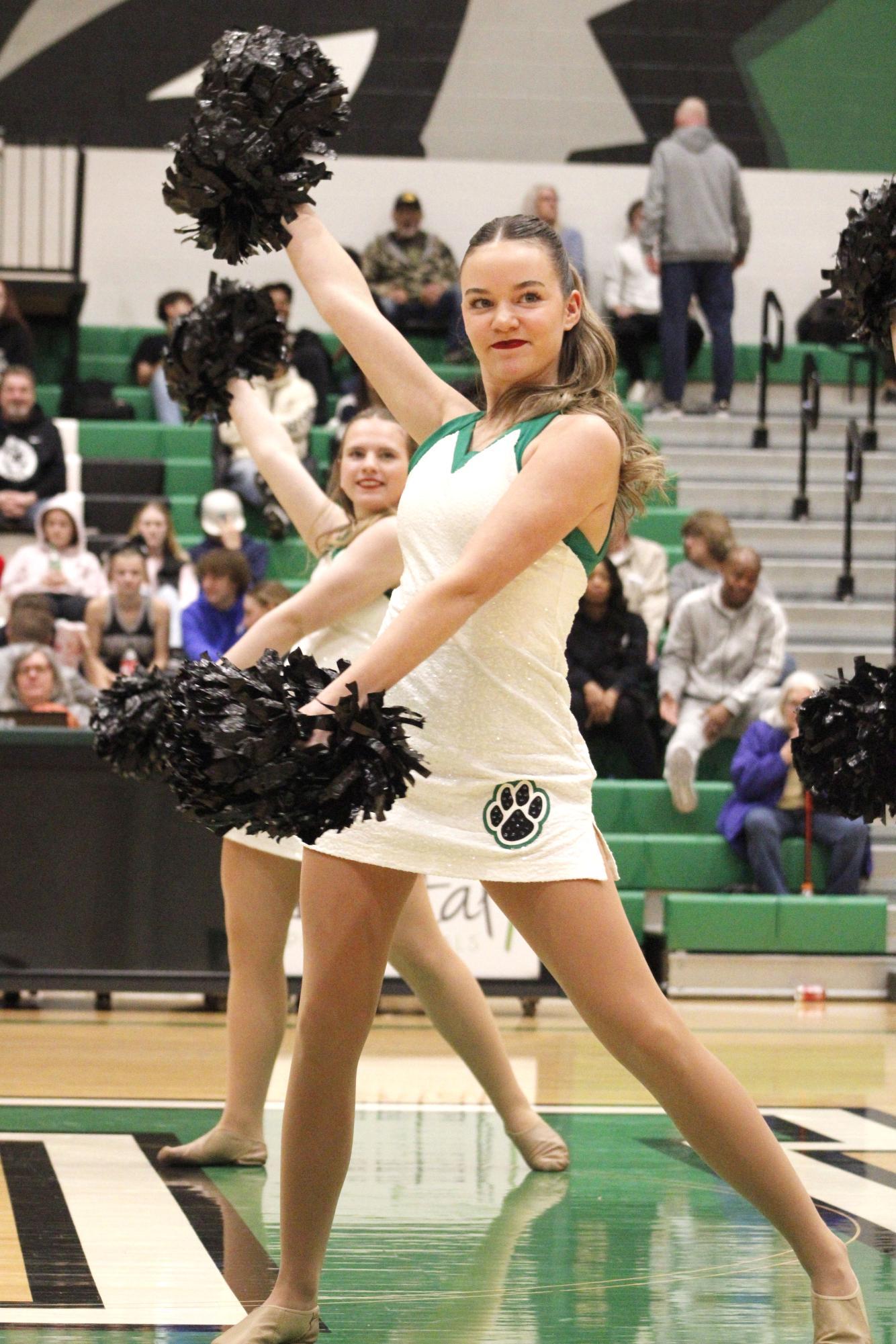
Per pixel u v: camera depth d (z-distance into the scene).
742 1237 3.77
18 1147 4.62
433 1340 2.98
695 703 9.82
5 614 10.49
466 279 2.85
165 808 7.47
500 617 2.72
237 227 3.14
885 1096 5.81
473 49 14.91
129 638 9.80
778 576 12.14
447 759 2.73
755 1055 6.82
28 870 7.40
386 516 4.16
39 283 13.20
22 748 7.39
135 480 12.32
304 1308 2.81
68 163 14.59
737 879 9.27
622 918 2.77
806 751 2.99
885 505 12.91
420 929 4.42
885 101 15.15
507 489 2.71
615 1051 2.76
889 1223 3.90
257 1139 4.42
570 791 2.79
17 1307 3.10
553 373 2.89
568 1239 3.75
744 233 13.05
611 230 14.98
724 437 13.19
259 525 11.88
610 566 9.87
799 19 15.07
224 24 14.69
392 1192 4.20
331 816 2.40
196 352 4.17
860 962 9.02
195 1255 3.50
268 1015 4.41
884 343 3.10
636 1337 3.02
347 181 14.83
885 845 10.21
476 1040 4.48
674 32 15.02
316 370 12.83
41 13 14.55
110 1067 6.08
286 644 3.98
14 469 11.70
